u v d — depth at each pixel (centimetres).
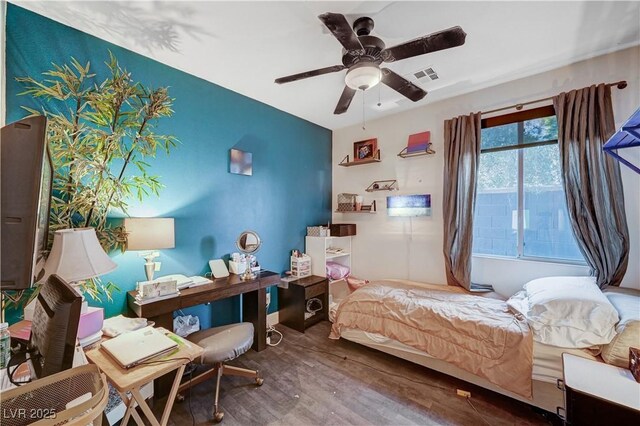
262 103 307
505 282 265
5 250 85
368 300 250
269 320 316
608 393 116
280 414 175
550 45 202
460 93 286
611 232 204
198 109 248
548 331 166
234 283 232
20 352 111
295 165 351
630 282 203
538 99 243
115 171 199
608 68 213
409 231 331
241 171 283
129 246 183
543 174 249
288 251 342
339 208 379
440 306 221
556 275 238
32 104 167
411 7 163
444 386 203
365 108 326
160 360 117
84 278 133
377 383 206
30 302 148
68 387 73
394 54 161
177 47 203
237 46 203
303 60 222
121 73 192
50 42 172
